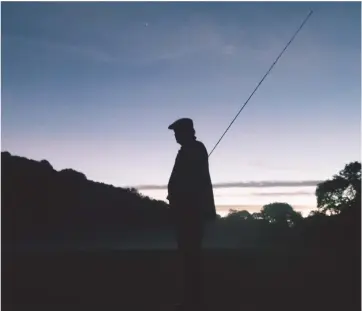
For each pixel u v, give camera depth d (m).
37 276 9.01
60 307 6.55
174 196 6.38
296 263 10.62
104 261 11.34
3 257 11.59
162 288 7.95
